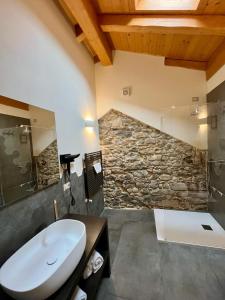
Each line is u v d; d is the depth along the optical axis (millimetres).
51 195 1668
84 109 2652
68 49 2186
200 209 3064
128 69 3137
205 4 1704
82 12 1772
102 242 1754
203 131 2898
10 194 1180
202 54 2668
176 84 2996
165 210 3166
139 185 3254
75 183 2217
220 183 2482
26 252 1183
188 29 1981
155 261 1968
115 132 3252
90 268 1498
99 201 3135
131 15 2076
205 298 1514
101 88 3246
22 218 1289
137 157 3211
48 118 1679
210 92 2725
